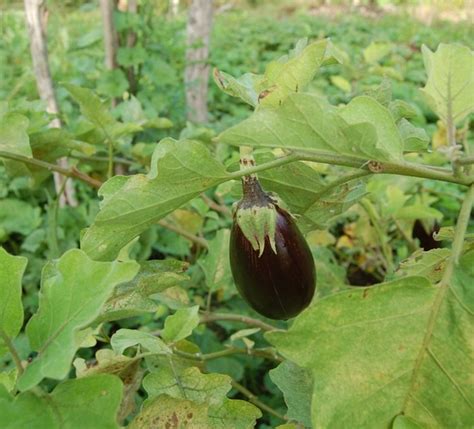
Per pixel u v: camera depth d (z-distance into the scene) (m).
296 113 0.21
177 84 1.12
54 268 0.26
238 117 1.47
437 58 0.27
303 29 2.99
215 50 2.30
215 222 0.80
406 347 0.21
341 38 2.93
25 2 0.79
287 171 0.30
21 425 0.19
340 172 0.51
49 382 0.60
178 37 1.17
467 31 3.09
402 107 0.33
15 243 0.92
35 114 0.53
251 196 0.29
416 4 3.86
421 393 0.21
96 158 0.58
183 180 0.24
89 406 0.20
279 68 0.27
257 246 0.29
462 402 0.21
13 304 0.21
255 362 0.65
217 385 0.29
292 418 0.30
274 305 0.30
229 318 0.44
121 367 0.32
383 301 0.21
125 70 0.99
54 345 0.19
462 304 0.22
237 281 0.30
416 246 0.60
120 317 0.26
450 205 0.87
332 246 0.77
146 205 0.25
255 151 0.32
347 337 0.21
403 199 0.60
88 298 0.20
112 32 0.94
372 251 0.70
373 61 0.86
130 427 0.26
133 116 0.63
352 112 0.23
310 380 0.31
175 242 0.80
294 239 0.29
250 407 0.29
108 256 0.27
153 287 0.29
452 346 0.21
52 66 1.40
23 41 1.76
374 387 0.21
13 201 0.90
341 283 0.55
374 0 4.25
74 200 0.88
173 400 0.26
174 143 0.23
